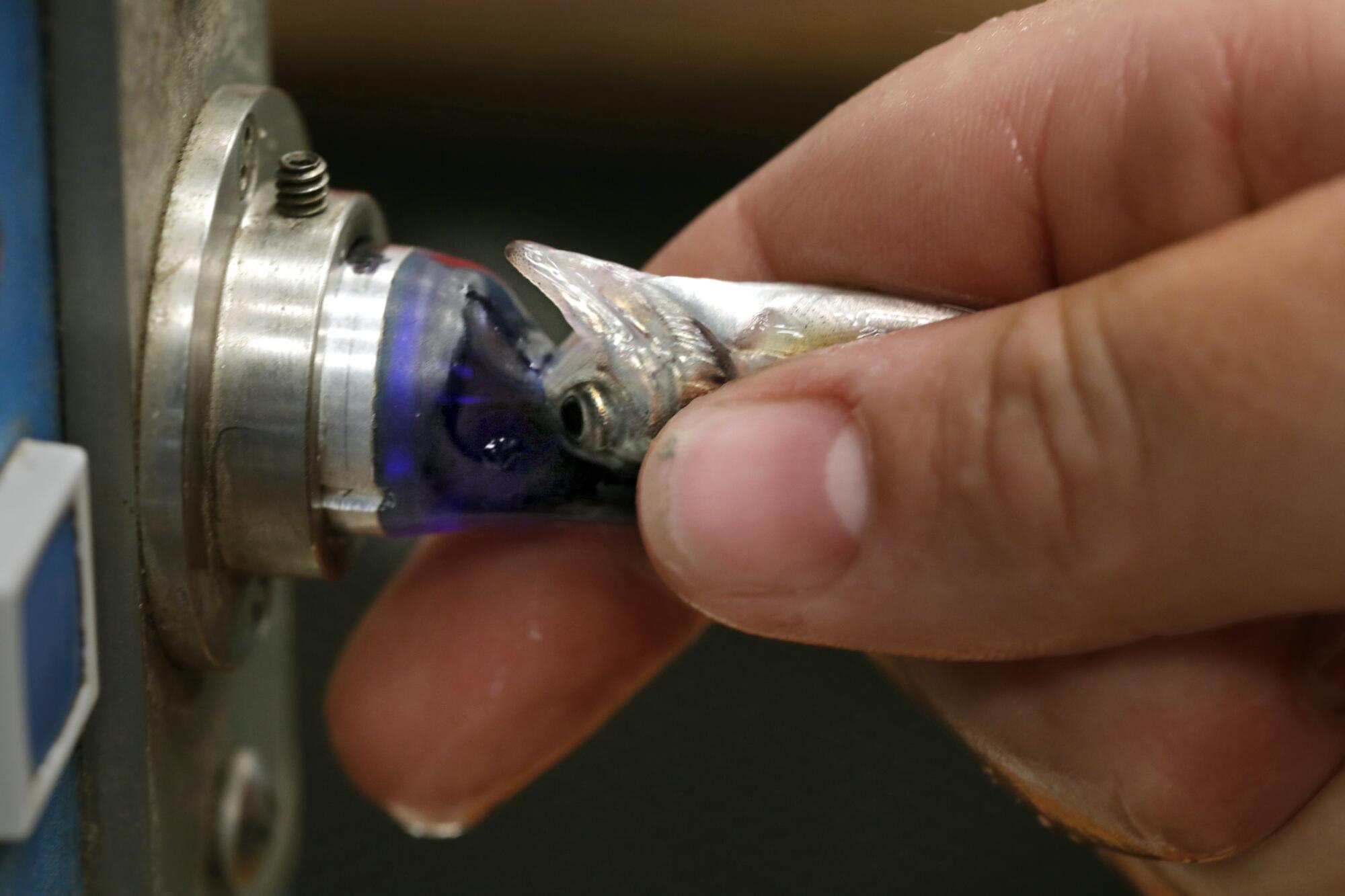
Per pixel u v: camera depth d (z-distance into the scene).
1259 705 0.27
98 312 0.23
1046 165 0.28
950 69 0.28
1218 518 0.24
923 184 0.28
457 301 0.25
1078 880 0.32
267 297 0.24
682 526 0.25
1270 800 0.27
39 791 0.23
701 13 0.33
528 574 0.29
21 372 0.23
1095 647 0.26
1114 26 0.28
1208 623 0.25
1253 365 0.24
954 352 0.25
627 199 0.34
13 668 0.22
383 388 0.25
